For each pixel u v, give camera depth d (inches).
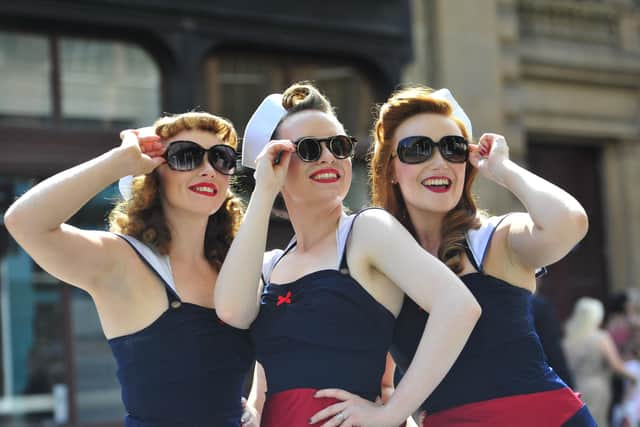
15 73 434.0
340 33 494.6
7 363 417.1
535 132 631.8
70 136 437.7
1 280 418.3
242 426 170.7
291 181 164.6
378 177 175.9
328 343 154.1
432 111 168.9
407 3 514.9
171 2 449.4
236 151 174.7
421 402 145.1
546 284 632.4
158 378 160.6
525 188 155.5
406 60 514.0
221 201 169.9
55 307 428.8
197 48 457.7
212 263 176.9
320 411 151.4
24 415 418.3
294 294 158.9
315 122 164.4
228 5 464.1
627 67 652.7
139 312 161.8
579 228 148.3
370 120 512.4
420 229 172.7
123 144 156.1
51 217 147.2
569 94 637.9
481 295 159.2
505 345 157.6
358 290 155.3
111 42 454.9
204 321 164.9
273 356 160.1
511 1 600.1
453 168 166.1
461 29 568.7
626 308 490.0
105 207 419.8
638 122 665.6
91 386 433.1
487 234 162.6
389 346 160.4
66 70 444.5
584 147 667.4
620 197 665.6
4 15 421.1
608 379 422.0
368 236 154.7
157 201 170.9
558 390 157.9
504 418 154.6
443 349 143.5
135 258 162.9
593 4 644.7
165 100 460.4
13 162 425.1
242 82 486.6
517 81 601.9
